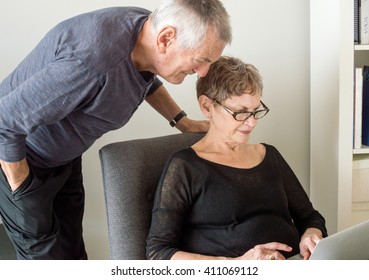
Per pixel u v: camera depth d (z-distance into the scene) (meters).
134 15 1.18
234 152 1.39
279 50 1.92
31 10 1.71
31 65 1.20
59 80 1.08
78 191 1.61
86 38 1.10
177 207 1.30
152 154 1.47
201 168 1.33
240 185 1.34
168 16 1.09
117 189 1.39
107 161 1.42
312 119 1.93
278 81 1.94
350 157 1.67
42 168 1.36
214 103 1.34
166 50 1.13
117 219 1.38
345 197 1.70
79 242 1.67
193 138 1.57
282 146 2.01
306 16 1.91
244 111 1.31
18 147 1.17
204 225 1.32
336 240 0.92
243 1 1.85
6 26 1.70
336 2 1.62
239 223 1.33
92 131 1.30
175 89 1.88
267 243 1.25
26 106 1.09
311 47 1.88
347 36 1.60
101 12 1.19
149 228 1.41
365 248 0.96
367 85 1.69
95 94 1.14
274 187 1.39
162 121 1.89
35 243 1.40
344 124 1.65
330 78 1.72
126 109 1.24
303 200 1.47
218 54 1.14
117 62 1.11
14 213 1.34
